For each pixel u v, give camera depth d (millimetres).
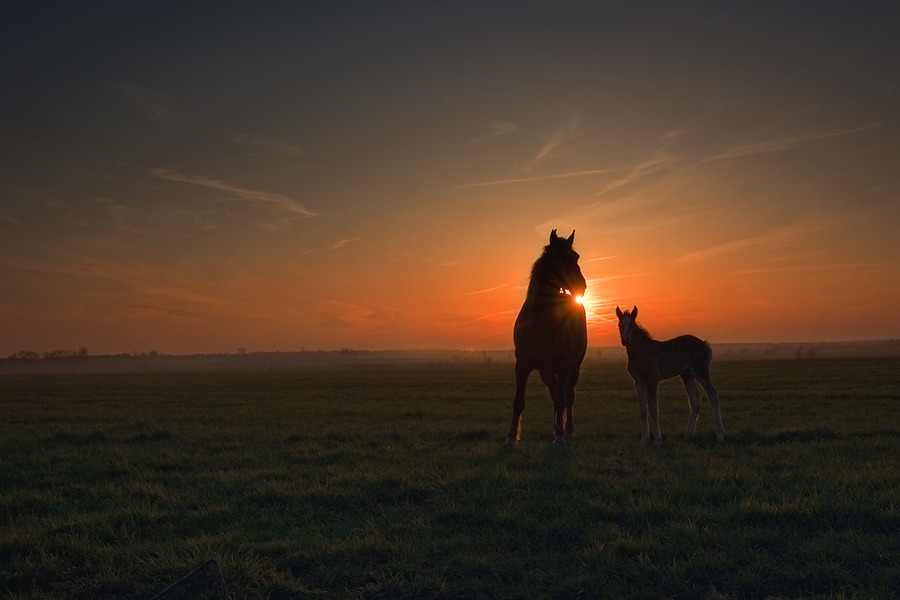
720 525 7355
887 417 18609
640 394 13891
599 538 7016
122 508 8898
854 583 5758
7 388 57031
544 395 32531
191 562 6469
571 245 14039
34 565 6574
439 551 6801
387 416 22484
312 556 6688
